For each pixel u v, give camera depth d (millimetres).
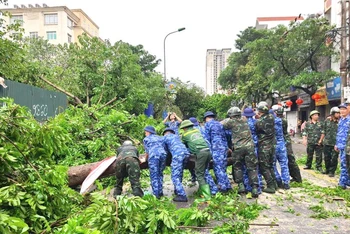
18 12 58500
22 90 9602
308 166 11234
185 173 10352
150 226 4230
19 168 4566
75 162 8336
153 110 28859
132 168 6629
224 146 7605
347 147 7316
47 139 4746
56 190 4656
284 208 6527
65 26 59125
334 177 9727
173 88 28953
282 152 8086
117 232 3889
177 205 6793
